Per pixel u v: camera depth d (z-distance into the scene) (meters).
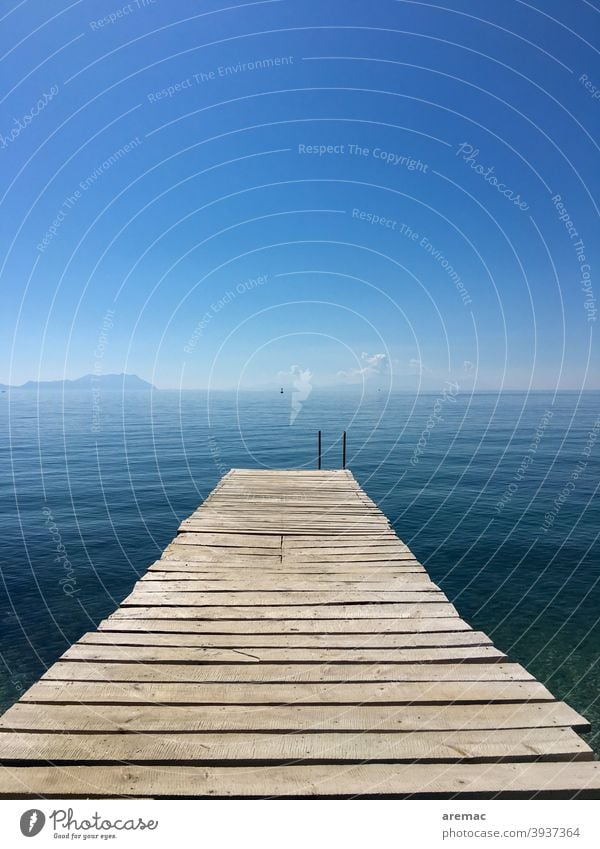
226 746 2.42
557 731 2.56
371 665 3.19
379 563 5.22
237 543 5.95
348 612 4.00
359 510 7.74
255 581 4.68
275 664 3.19
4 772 2.24
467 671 3.13
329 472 11.77
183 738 2.47
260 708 2.73
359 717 2.66
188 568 5.05
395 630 3.69
